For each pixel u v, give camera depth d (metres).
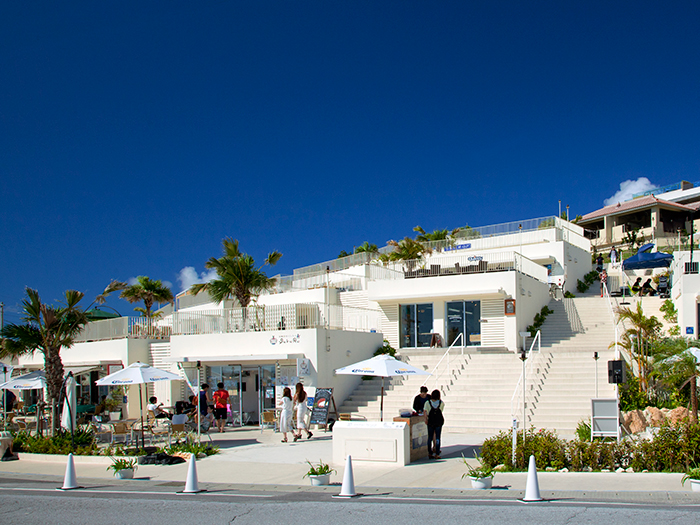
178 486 11.62
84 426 20.50
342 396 22.84
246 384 24.25
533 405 18.66
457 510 8.52
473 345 26.02
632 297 31.00
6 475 13.97
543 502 8.92
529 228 39.75
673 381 16.20
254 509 9.03
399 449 13.04
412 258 36.06
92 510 9.34
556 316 28.31
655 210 49.75
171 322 26.80
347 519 8.24
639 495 9.34
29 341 18.30
